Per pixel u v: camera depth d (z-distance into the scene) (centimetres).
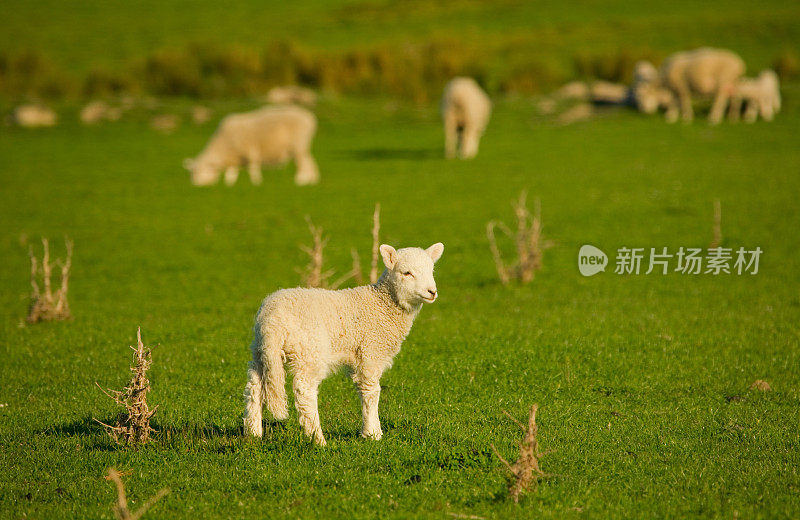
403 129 4622
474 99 3709
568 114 4647
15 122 4512
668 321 1431
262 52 6053
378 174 3409
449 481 697
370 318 799
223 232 2550
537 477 689
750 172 3080
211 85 5297
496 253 1898
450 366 1158
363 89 5366
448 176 3303
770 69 5166
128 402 793
